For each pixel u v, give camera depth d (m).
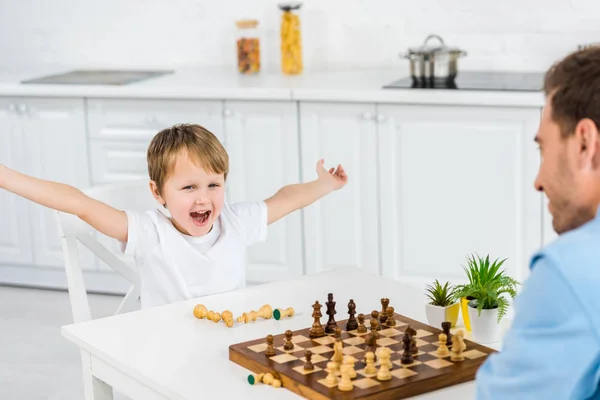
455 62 4.05
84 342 1.92
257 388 1.65
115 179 4.44
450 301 2.01
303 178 4.13
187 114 4.25
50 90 4.40
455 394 1.60
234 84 4.20
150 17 4.94
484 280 1.99
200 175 2.33
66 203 2.28
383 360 1.61
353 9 4.55
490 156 3.81
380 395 1.56
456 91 3.78
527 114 3.71
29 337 4.11
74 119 4.45
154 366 1.77
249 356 1.74
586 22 4.22
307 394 1.59
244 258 2.53
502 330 1.99
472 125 3.81
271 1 4.69
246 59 4.55
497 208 3.86
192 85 4.22
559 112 1.25
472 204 3.89
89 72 4.89
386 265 4.09
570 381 1.17
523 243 3.86
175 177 2.33
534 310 1.20
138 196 2.76
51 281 4.73
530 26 4.30
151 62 4.99
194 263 2.41
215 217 2.40
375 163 4.00
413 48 4.09
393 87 3.93
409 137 3.92
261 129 4.14
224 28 4.82
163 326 2.00
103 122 4.40
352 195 4.07
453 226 3.95
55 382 3.61
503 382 1.24
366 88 3.94
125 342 1.91
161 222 2.41
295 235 4.20
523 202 3.81
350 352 1.74
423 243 4.01
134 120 4.34
